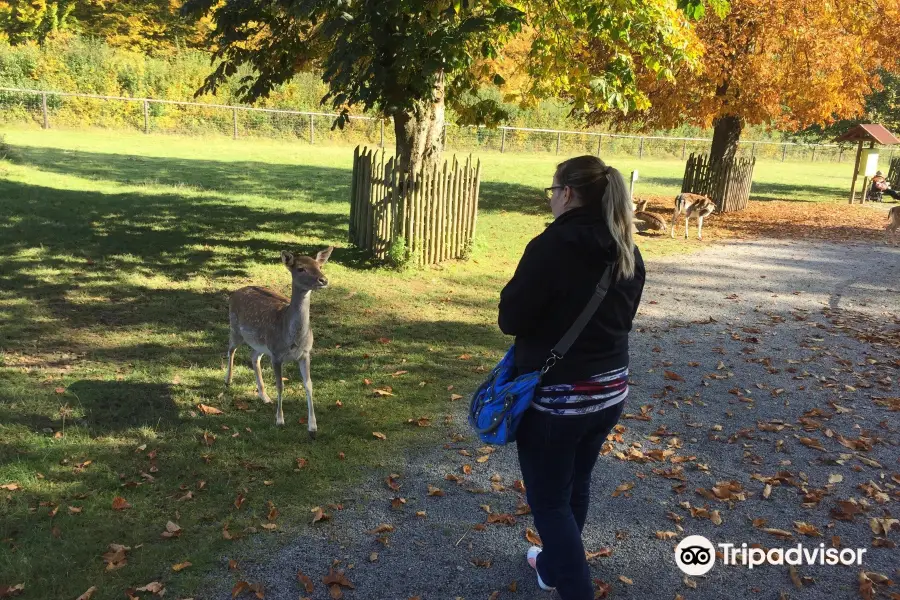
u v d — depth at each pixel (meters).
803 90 18.00
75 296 8.35
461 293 9.53
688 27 12.42
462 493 4.54
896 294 10.59
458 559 3.85
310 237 12.30
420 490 4.55
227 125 34.09
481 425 2.96
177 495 4.34
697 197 14.95
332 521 4.16
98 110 31.66
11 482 4.35
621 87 10.96
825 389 6.55
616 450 5.20
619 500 4.50
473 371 6.71
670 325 8.54
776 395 6.37
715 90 18.02
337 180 21.06
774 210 20.80
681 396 6.30
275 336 5.19
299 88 36.72
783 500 4.55
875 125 22.84
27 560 3.62
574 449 2.93
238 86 35.03
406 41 8.42
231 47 10.45
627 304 2.86
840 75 18.70
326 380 6.34
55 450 4.79
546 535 2.94
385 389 6.17
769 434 5.54
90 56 32.75
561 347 2.77
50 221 11.93
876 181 24.25
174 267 9.89
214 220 13.23
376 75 8.70
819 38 17.70
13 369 6.15
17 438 4.93
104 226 11.98
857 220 18.98
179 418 5.40
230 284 9.26
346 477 4.67
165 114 32.81
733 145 19.77
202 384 6.10
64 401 5.57
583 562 2.92
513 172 27.58
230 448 4.97
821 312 9.41
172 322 7.69
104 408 5.51
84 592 3.44
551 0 10.20
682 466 4.98
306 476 4.64
